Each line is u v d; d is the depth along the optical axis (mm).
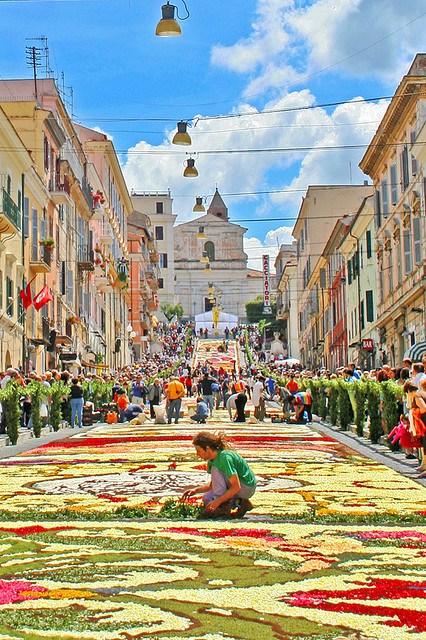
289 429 32750
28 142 49750
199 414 37844
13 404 26547
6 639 6340
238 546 9820
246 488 12047
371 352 60812
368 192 95812
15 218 40406
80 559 9109
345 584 7988
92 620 6816
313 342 100062
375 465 19047
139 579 8164
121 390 41531
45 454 22906
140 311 111625
